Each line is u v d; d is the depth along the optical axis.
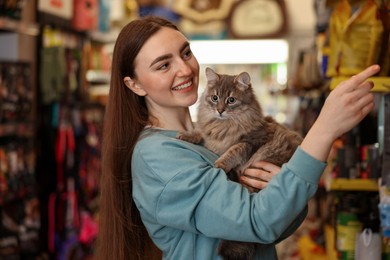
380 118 2.24
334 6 2.56
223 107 2.04
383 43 2.04
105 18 5.23
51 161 4.22
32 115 4.20
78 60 4.62
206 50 8.05
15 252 3.62
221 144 2.04
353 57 2.06
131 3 6.45
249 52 8.02
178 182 1.63
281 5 7.65
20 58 4.04
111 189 1.97
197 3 7.89
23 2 3.72
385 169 1.94
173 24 1.97
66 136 4.27
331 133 1.44
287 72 7.78
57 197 4.22
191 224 1.62
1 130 3.46
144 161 1.72
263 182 1.76
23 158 3.76
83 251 4.50
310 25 7.69
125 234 1.98
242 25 7.79
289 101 7.58
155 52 1.84
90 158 4.63
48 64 4.21
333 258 2.57
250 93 2.14
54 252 4.22
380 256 2.10
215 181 1.61
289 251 3.92
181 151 1.72
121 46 1.93
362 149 2.45
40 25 4.22
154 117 2.00
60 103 4.25
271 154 1.90
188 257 1.72
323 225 3.45
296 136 1.94
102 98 5.36
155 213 1.67
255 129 2.03
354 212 2.38
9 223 3.60
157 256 2.07
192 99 1.91
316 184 1.47
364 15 2.05
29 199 3.80
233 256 1.68
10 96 3.58
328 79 2.87
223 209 1.55
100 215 2.02
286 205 1.46
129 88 1.96
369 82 1.46
